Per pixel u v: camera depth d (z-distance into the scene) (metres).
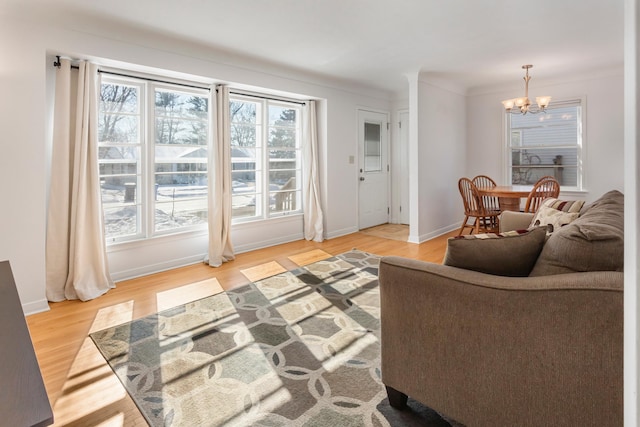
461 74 4.96
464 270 1.46
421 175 5.08
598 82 4.91
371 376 1.93
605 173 4.96
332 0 2.70
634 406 0.57
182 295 3.16
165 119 3.88
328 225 5.42
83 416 1.65
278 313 2.76
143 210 3.74
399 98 6.36
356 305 2.90
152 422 1.61
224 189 4.23
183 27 3.14
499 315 1.31
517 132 5.71
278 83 4.56
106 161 3.47
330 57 4.07
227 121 4.21
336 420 1.60
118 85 3.52
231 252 4.30
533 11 2.94
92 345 2.30
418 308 1.52
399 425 1.57
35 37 2.78
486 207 5.39
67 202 3.08
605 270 1.28
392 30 3.30
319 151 5.38
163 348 2.25
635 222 0.56
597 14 3.01
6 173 2.69
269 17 2.97
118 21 2.99
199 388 1.85
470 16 3.02
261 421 1.60
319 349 2.22
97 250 3.22
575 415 1.19
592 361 1.15
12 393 0.79
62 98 3.02
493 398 1.35
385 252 4.59
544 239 1.51
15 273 2.75
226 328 2.52
